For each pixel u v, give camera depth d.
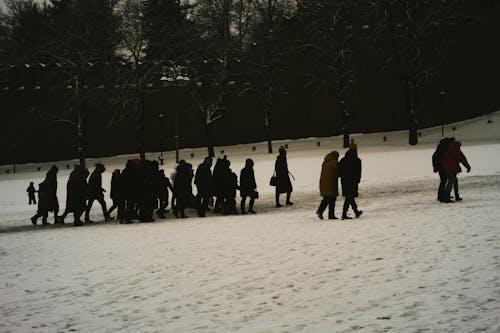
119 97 57.06
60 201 31.30
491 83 55.97
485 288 6.55
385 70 60.25
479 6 55.88
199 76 57.34
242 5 57.31
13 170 64.56
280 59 62.25
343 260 9.00
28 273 9.91
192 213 21.16
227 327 6.02
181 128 68.06
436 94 58.03
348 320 5.88
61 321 6.75
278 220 15.76
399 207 16.45
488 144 40.56
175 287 8.12
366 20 59.97
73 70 59.97
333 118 63.88
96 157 69.38
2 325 6.71
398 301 6.40
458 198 16.72
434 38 54.50
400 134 57.09
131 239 13.56
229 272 8.83
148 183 18.28
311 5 55.47
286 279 8.05
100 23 58.09
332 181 14.85
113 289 8.28
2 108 71.00
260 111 66.69
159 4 63.94
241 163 43.38
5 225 20.97
